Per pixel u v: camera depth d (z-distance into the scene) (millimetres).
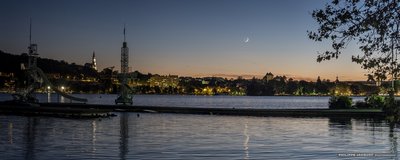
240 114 93500
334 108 99062
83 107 111000
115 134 52375
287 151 38312
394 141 45812
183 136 50500
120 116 87688
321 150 38969
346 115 84125
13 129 57688
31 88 111875
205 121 75062
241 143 44094
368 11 12734
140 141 45281
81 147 40094
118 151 37750
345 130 58281
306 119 80125
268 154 36469
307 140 46906
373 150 39125
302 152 37719
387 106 14211
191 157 34688
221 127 63062
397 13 12375
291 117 86000
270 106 196500
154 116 88500
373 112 82812
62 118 79375
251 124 68750
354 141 45969
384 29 12500
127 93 136250
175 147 40594
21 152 36812
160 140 46406
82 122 70688
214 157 34812
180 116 88812
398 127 62219
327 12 13297
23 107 89250
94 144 42438
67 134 51844
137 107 105188
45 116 83562
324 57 13609
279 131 57031
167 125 66188
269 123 70750
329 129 59750
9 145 41250
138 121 74000
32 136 49281
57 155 35281
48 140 45562
